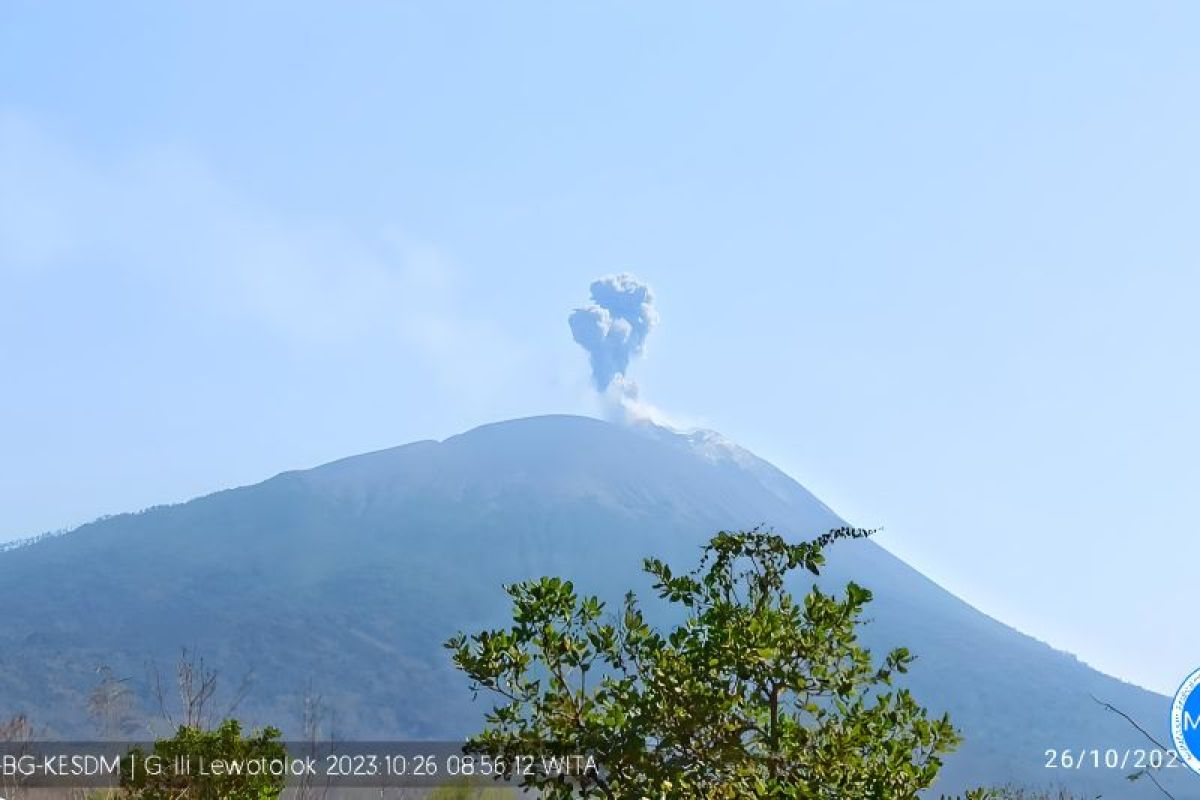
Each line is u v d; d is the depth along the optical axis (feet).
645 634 56.90
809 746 56.70
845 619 57.72
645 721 53.98
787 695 58.23
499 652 55.77
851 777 55.26
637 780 53.47
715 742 54.08
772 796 53.06
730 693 56.18
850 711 58.29
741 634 56.08
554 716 54.85
